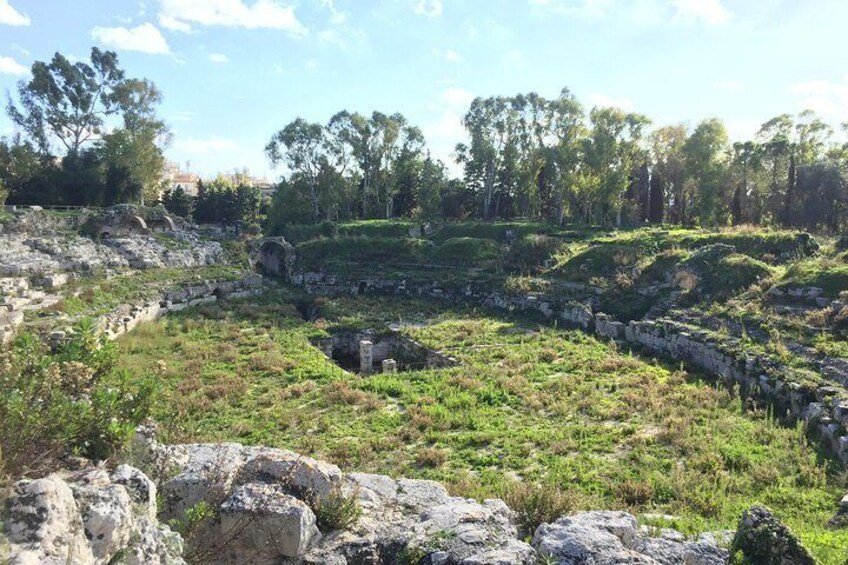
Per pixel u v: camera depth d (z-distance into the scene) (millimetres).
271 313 40719
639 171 73688
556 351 29891
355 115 71188
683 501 14031
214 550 7707
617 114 57000
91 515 5914
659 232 45750
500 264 47125
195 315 38812
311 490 8805
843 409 17531
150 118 68938
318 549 7992
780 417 20328
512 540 8367
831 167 61250
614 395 22969
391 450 18188
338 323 37812
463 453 17734
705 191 55531
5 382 7168
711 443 17578
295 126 70062
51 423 7164
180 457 9500
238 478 8820
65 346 9172
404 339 34188
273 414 21641
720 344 25672
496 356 29375
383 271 50312
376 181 75812
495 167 71688
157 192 77750
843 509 12906
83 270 38625
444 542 8180
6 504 5469
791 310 26516
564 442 18078
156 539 6691
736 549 8609
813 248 36875
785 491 14523
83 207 58938
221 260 52781
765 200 67500
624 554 7863
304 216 72062
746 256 33125
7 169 58312
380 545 8320
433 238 59406
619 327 32656
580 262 42219
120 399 8750
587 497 14070
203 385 24969
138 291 38469
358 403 22781
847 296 25328
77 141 66438
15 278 32125
